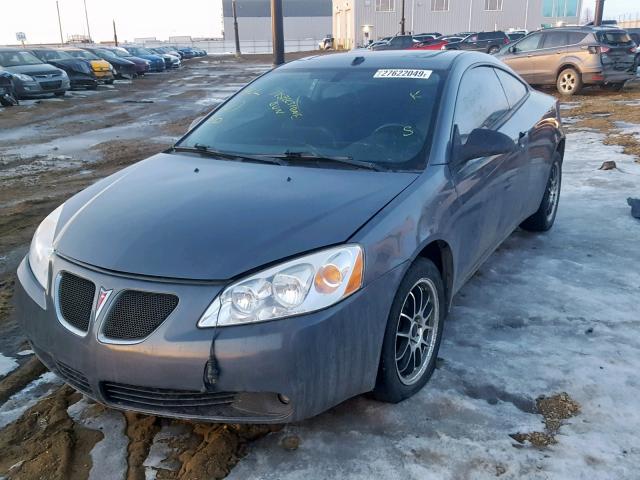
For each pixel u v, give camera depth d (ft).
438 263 10.38
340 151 10.64
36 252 9.28
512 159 12.99
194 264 7.73
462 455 8.27
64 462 8.23
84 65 77.10
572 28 50.62
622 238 16.57
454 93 11.43
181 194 9.43
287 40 304.09
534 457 8.21
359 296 7.95
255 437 8.68
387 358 8.67
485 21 181.98
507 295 13.19
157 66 116.47
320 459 8.22
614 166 23.95
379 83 12.05
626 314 12.19
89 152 33.47
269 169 10.32
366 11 176.76
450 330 11.68
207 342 7.37
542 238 16.85
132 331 7.66
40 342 8.55
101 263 8.07
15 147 35.35
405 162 10.14
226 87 78.59
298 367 7.51
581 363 10.44
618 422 8.91
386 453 8.32
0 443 8.70
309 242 7.94
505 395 9.59
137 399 7.98
